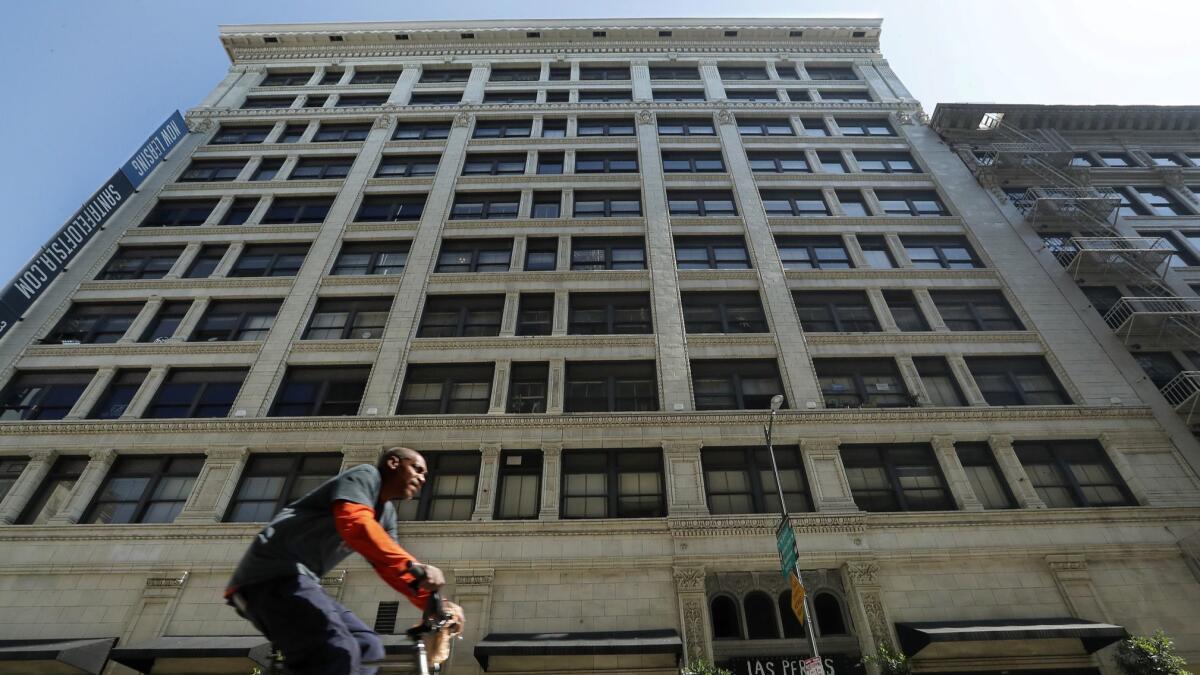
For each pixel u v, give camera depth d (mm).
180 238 27172
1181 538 18250
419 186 29625
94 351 22906
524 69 38875
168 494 19641
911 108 34656
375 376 22047
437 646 2617
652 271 25453
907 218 28000
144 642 16031
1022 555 18000
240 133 33812
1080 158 33719
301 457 20359
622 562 17734
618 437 20359
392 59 38875
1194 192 32062
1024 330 24078
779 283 25203
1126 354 22969
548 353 22797
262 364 22453
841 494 19156
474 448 20344
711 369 22781
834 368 22938
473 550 17906
